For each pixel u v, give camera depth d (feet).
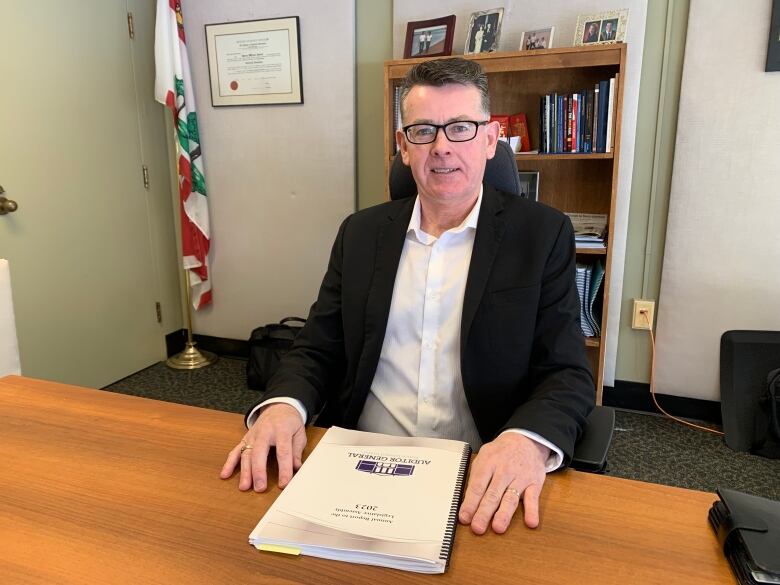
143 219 9.77
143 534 2.29
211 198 10.05
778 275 7.27
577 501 2.48
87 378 8.93
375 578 2.04
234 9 9.09
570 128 7.11
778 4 6.58
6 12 7.29
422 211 4.00
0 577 2.06
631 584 1.99
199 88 9.62
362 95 8.85
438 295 3.83
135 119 9.44
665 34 7.20
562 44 7.48
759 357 7.32
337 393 4.16
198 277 10.18
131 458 2.87
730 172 7.19
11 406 3.47
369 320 3.87
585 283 7.57
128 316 9.62
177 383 9.46
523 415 3.01
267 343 9.04
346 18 8.50
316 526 2.27
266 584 2.02
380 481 2.58
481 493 2.46
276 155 9.43
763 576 1.91
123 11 9.05
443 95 3.52
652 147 7.55
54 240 8.20
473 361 3.65
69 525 2.35
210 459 2.85
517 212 3.83
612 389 8.43
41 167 7.91
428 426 3.89
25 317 7.89
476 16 7.57
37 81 7.76
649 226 7.77
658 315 7.93
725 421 7.39
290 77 8.98
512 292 3.62
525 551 2.16
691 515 2.36
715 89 7.04
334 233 9.41
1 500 2.52
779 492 6.34
